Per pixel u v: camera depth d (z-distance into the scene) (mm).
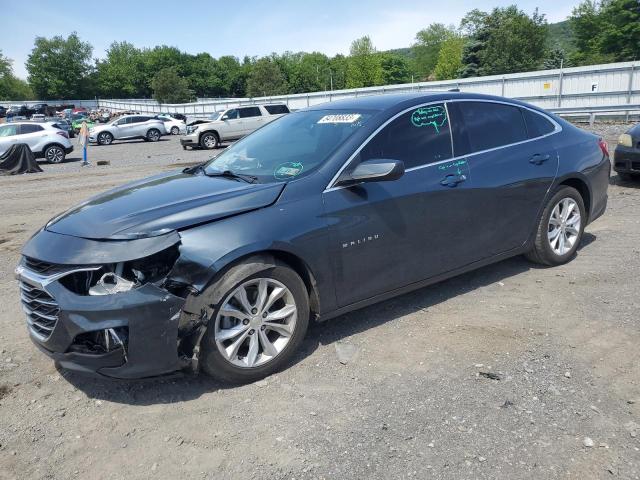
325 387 3193
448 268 4168
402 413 2910
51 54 116250
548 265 5027
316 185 3455
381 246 3686
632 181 9227
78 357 2932
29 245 3223
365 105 4125
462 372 3295
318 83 108688
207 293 3012
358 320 4082
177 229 3004
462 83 30094
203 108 48062
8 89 119500
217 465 2580
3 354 3766
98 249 2930
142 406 3076
